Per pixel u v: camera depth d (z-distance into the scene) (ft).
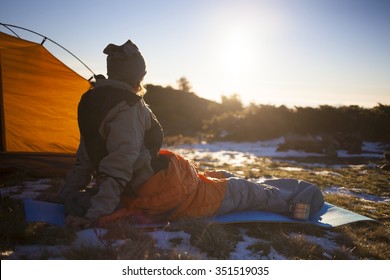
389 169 46.24
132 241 12.88
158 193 15.25
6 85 27.09
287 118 99.25
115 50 15.24
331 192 28.60
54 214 15.21
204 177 16.57
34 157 26.40
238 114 110.93
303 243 14.44
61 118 28.27
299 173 39.55
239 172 38.19
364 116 97.55
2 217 14.71
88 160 16.98
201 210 15.84
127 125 14.49
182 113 159.12
